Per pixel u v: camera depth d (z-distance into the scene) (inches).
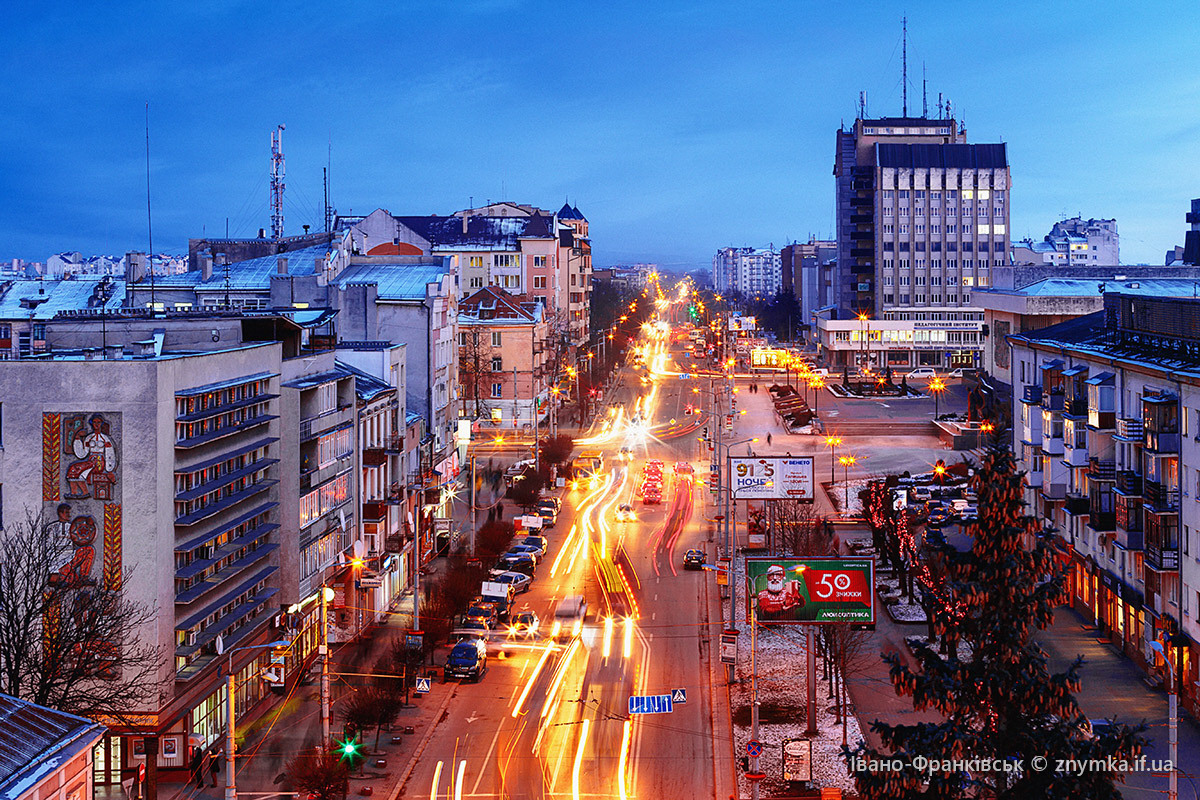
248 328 2726.4
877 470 5187.0
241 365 2384.4
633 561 3732.8
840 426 6412.4
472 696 2532.0
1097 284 5689.0
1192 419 2365.9
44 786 1457.9
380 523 3080.7
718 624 3053.6
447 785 2028.8
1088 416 2955.2
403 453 3516.2
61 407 2041.1
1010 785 1392.7
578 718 2380.7
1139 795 1904.5
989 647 1371.8
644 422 6904.5
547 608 3208.7
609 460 5649.6
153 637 2025.1
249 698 2407.7
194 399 2177.7
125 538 2034.9
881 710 2420.0
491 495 4682.6
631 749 2207.2
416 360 4197.8
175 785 2050.9
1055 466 3253.0
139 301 4731.8
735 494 3326.8
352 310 4190.5
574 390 7810.0
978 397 5935.0
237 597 2331.4
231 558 2364.7
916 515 3836.1
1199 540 2313.0
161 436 2049.7
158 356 2475.4
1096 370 2967.5
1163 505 2452.0
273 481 2512.3
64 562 2039.9
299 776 1963.6
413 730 2321.6
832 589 2185.0
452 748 2218.3
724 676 2642.7
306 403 2696.9
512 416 6397.6
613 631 2999.5
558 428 6663.4
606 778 2059.5
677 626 3036.4
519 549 3703.3
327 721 2015.3
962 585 1359.5
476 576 3235.7
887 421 6574.8
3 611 1940.2
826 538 3722.9
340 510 2886.3
